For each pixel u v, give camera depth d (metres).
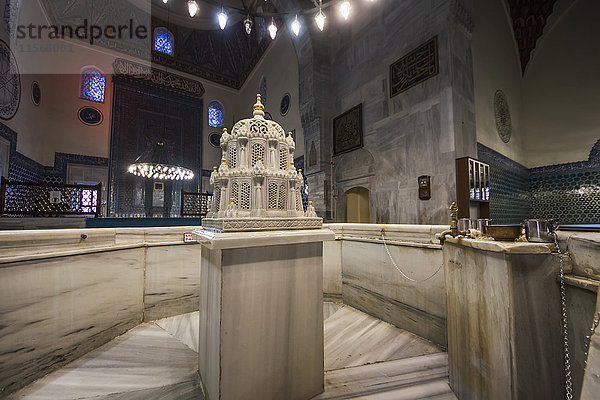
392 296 2.94
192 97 13.48
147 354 2.27
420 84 5.19
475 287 1.52
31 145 8.34
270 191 1.85
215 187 2.05
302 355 1.72
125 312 2.69
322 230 1.88
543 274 1.24
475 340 1.52
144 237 2.94
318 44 7.66
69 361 2.13
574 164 6.23
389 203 5.76
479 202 4.73
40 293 1.96
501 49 6.55
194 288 3.25
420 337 2.62
